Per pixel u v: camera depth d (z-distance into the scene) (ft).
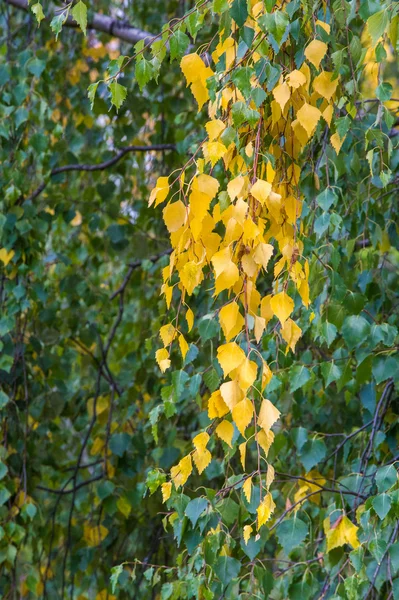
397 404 10.93
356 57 9.23
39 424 14.08
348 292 9.91
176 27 9.14
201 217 8.18
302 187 10.03
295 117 8.85
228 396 8.14
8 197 12.87
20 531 12.68
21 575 14.62
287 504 10.41
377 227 10.52
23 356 13.46
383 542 9.26
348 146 10.39
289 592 9.86
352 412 11.99
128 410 13.91
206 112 14.39
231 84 8.70
